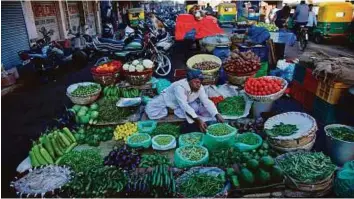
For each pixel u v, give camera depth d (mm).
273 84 3764
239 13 16641
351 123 3373
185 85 3668
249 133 3352
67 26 10859
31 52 6820
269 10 16078
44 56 6754
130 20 16422
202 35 8000
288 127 3180
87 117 3982
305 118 3297
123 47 7289
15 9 7516
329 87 3611
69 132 3646
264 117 3754
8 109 5250
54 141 3354
